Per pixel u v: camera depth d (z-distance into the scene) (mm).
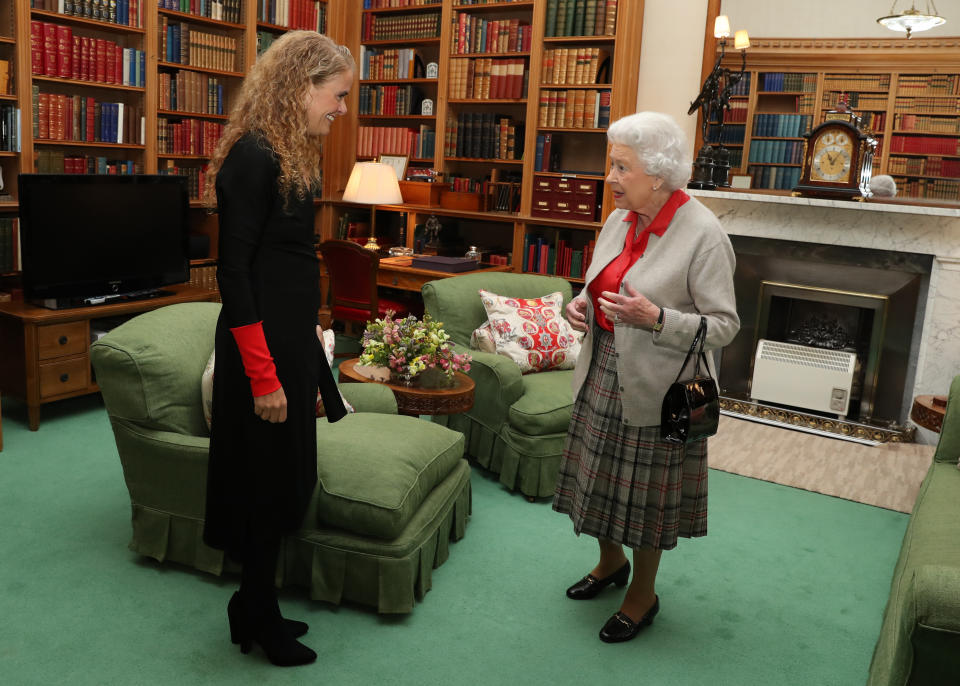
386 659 2363
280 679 2234
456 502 3090
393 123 7059
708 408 2256
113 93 5633
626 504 2391
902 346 4914
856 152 4762
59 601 2574
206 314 3096
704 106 5848
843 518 3684
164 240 4996
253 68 1918
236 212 1824
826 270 5078
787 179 5953
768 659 2494
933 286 4758
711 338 2223
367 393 3275
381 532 2518
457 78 6340
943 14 5484
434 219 6348
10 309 4285
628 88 5840
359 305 5645
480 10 6332
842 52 5727
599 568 2803
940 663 1452
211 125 6004
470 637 2512
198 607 2592
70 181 4375
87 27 5277
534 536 3273
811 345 5293
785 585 2998
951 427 3098
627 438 2371
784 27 5809
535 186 6152
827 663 2490
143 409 2674
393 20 6633
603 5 5719
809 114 5855
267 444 2027
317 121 1916
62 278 4406
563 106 5977
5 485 3479
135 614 2527
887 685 1595
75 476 3625
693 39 5824
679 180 2213
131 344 2688
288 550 2631
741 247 5324
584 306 2533
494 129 6273
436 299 4191
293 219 1923
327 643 2428
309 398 2070
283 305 1952
